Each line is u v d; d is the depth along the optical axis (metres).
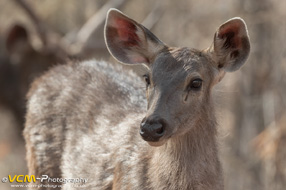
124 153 11.51
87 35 19.67
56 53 18.48
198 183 10.91
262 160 17.73
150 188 10.98
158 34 21.86
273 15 17.16
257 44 17.50
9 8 24.25
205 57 10.76
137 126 11.70
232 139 18.31
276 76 17.11
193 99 10.41
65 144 12.63
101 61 14.09
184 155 10.84
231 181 18.30
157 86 10.30
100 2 23.72
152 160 11.02
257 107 18.02
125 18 11.18
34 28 19.58
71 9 24.48
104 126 12.20
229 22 10.73
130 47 11.38
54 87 13.29
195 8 21.09
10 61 18.73
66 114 12.80
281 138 15.95
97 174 11.86
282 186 16.42
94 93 12.79
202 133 10.85
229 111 18.12
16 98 18.95
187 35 21.16
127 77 13.47
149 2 24.16
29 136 13.31
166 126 10.01
